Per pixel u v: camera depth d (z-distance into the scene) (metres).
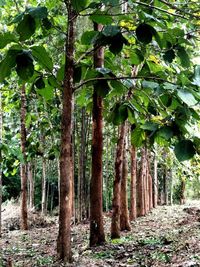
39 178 24.05
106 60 6.06
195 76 3.78
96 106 9.52
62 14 9.15
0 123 13.57
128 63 7.41
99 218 9.63
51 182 22.94
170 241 9.46
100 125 9.59
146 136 4.55
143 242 9.70
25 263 7.80
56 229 15.30
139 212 18.27
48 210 24.05
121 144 10.75
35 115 15.16
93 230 9.60
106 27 4.17
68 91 6.12
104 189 22.95
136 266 6.95
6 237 13.11
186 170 20.16
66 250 6.59
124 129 10.76
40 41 9.88
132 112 5.05
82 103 7.15
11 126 17.75
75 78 6.00
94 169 9.65
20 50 4.02
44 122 15.62
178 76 4.12
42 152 16.56
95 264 7.08
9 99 14.88
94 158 9.64
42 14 3.86
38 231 14.70
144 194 18.88
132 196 15.91
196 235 9.96
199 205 25.33
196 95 3.79
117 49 4.22
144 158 18.41
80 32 8.02
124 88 5.71
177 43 4.53
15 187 25.00
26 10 3.92
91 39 4.49
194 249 7.95
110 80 5.30
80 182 16.48
